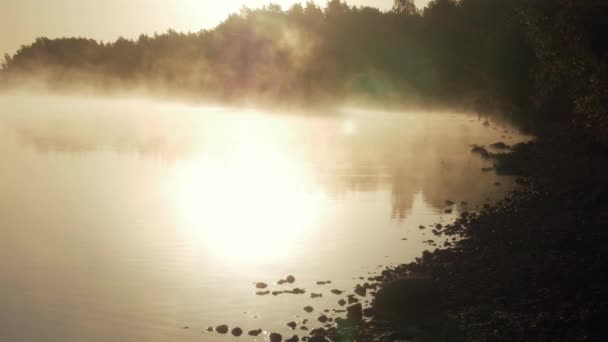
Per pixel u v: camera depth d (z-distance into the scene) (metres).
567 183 19.61
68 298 10.59
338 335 8.85
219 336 8.99
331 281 11.38
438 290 9.99
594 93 17.62
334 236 14.62
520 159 26.66
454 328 8.92
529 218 15.19
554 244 12.54
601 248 12.17
